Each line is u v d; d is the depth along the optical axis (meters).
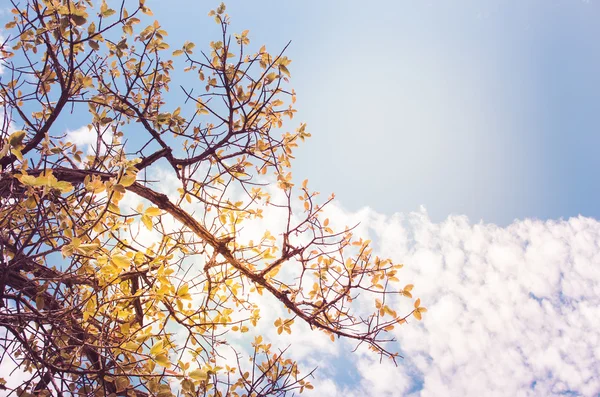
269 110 4.02
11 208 2.29
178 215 3.46
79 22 2.61
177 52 3.48
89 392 2.48
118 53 3.13
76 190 2.62
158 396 2.32
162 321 3.25
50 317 2.42
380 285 3.68
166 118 3.50
